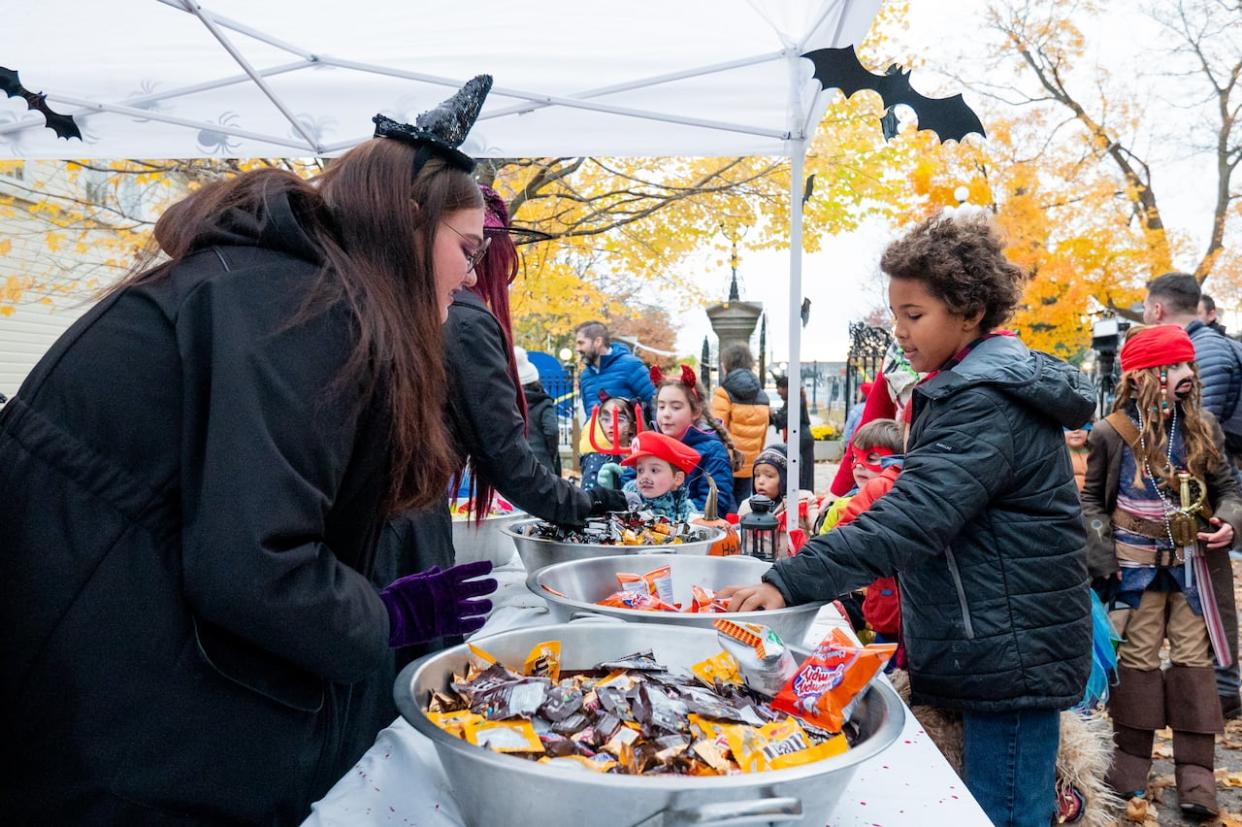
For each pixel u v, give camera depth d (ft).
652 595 5.39
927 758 3.58
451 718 3.04
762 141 10.78
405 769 3.37
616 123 10.72
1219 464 9.81
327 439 2.70
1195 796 9.68
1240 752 12.04
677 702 3.04
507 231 5.88
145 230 20.31
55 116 9.50
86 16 8.48
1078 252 31.14
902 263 5.20
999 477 4.89
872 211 23.13
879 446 8.80
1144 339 9.87
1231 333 33.91
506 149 11.20
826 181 21.74
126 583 2.68
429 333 3.09
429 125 3.25
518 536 6.60
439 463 3.30
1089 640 5.31
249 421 2.54
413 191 3.11
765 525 6.73
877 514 4.81
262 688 2.81
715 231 23.80
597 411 13.56
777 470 11.99
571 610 4.52
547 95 9.66
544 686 3.15
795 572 4.66
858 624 8.32
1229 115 44.29
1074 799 6.32
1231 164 45.39
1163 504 9.69
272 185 3.07
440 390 3.20
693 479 11.30
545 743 2.82
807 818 2.57
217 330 2.67
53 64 9.73
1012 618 5.11
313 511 2.64
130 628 2.67
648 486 9.21
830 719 3.15
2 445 2.84
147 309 2.86
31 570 2.70
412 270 3.06
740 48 9.06
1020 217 31.48
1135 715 9.86
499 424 5.51
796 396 9.12
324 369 2.71
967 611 5.19
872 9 6.34
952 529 4.81
